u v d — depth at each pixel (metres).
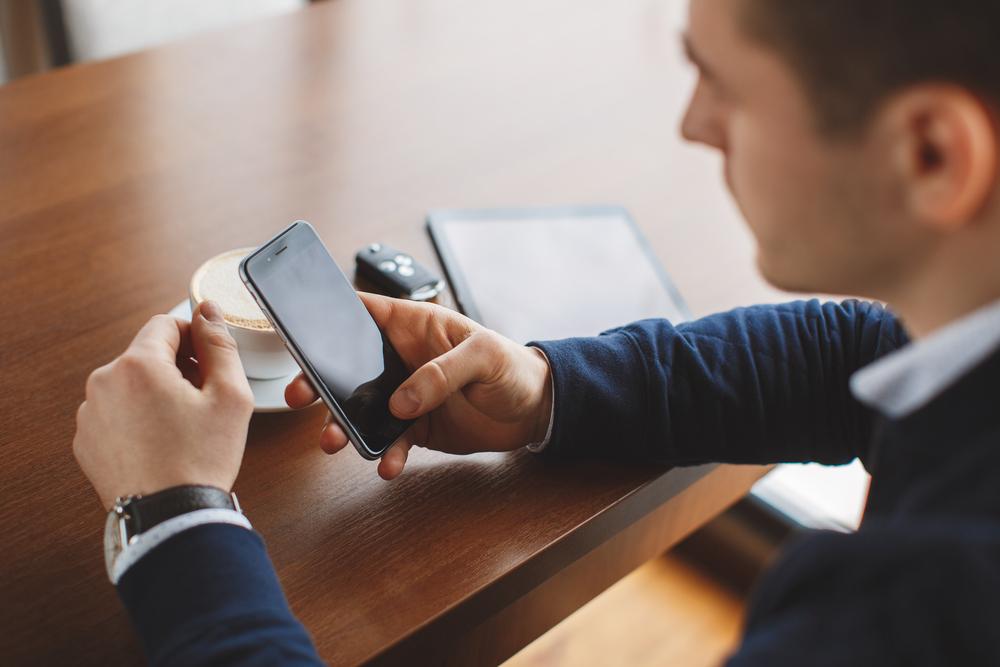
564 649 1.63
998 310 0.46
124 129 1.16
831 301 0.88
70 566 0.68
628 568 0.92
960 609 0.41
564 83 1.39
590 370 0.80
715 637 1.68
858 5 0.45
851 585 0.45
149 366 0.65
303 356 0.72
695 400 0.82
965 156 0.45
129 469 0.61
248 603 0.57
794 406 0.83
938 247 0.50
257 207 1.07
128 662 0.63
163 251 0.99
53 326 0.88
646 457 0.82
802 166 0.51
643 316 1.00
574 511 0.78
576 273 1.04
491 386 0.77
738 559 1.77
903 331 0.83
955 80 0.44
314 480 0.77
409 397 0.74
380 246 0.98
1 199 1.02
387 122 1.25
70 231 0.99
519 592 0.75
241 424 0.65
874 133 0.48
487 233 1.07
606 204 1.16
